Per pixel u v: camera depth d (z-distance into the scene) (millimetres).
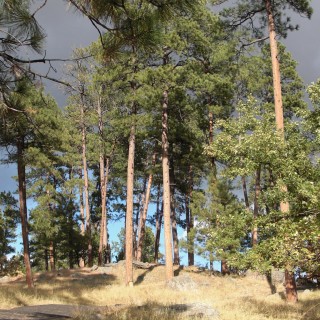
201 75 24938
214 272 28469
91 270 30109
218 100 28875
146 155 38812
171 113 30594
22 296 17938
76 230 36562
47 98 21953
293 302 15648
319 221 7594
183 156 33031
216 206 25625
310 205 8297
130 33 5406
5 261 32250
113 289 23469
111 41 5527
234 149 12781
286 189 10789
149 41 5492
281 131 12148
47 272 29984
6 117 6258
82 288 23547
